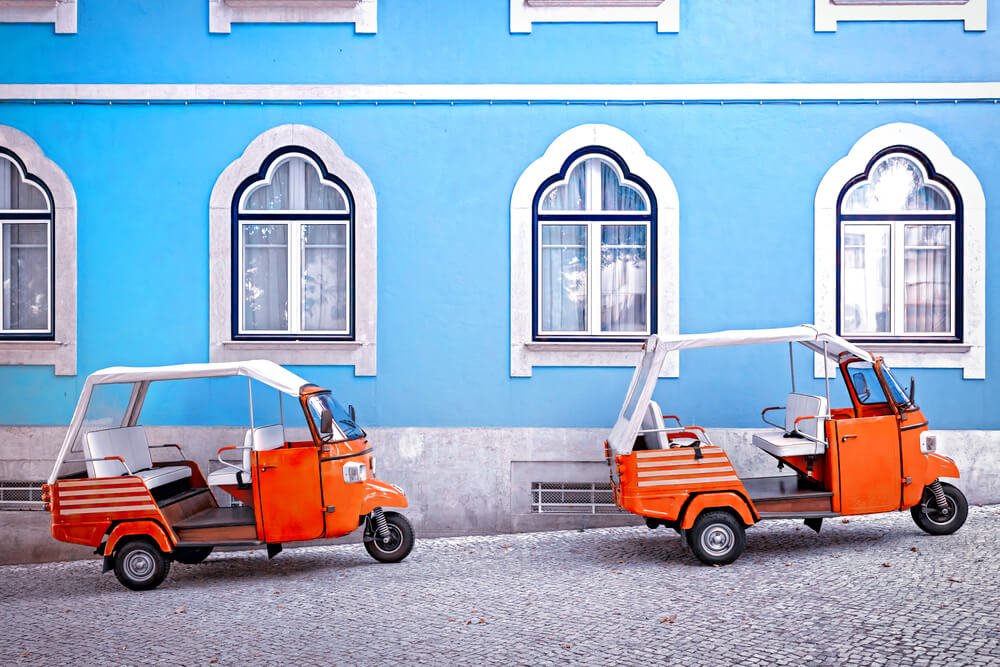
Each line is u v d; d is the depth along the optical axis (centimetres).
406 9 936
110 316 938
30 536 925
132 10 938
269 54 939
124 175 941
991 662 474
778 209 923
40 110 941
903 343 911
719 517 713
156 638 577
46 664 533
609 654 513
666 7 925
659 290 925
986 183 915
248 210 948
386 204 938
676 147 926
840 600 596
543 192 943
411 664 508
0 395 934
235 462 916
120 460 745
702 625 557
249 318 954
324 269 958
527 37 934
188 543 725
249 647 550
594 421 925
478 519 925
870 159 922
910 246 930
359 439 777
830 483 734
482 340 931
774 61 924
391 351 934
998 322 909
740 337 738
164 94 938
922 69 918
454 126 936
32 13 937
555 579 698
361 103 938
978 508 884
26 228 950
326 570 769
